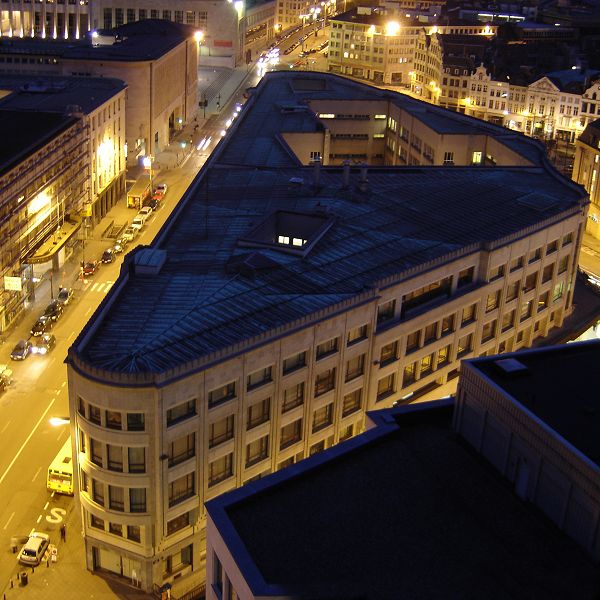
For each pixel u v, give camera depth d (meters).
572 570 60.53
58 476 121.38
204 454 103.19
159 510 101.69
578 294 173.25
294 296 114.81
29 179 171.38
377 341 119.81
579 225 154.00
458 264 130.88
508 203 154.00
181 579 108.38
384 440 72.50
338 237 133.88
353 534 62.75
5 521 117.38
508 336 145.00
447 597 57.91
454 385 137.00
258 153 184.50
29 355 156.00
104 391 96.81
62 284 183.75
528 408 68.00
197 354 100.38
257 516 63.97
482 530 63.72
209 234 134.00
